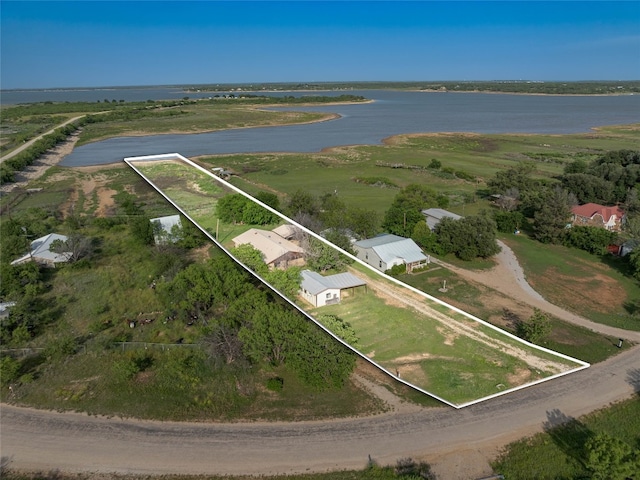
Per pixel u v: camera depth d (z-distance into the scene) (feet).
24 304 92.89
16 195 191.01
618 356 80.53
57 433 62.34
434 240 132.98
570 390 70.28
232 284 87.66
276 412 66.59
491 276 118.32
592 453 52.75
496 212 163.73
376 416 65.10
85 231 143.13
